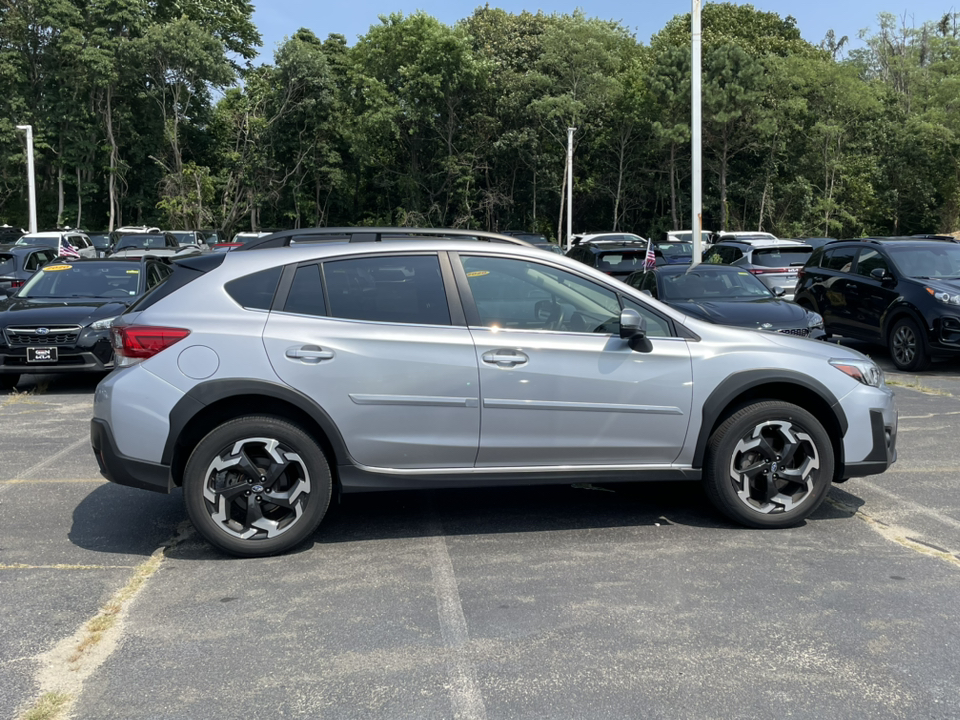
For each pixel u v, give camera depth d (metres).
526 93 53.88
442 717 3.06
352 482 4.75
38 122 49.28
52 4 47.38
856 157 56.34
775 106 51.84
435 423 4.75
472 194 55.59
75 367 10.08
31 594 4.20
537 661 3.48
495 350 4.77
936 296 11.20
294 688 3.28
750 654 3.53
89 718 3.07
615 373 4.87
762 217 54.28
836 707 3.11
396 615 3.93
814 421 5.01
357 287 4.80
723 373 4.96
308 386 4.62
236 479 4.66
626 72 55.84
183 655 3.55
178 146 52.50
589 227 60.28
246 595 4.17
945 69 59.53
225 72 49.91
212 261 4.86
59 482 6.31
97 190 50.91
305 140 53.69
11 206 53.69
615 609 3.97
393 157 57.66
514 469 4.88
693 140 19.42
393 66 55.09
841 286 13.02
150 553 4.80
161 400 4.55
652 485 6.11
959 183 57.59
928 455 6.94
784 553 4.69
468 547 4.84
